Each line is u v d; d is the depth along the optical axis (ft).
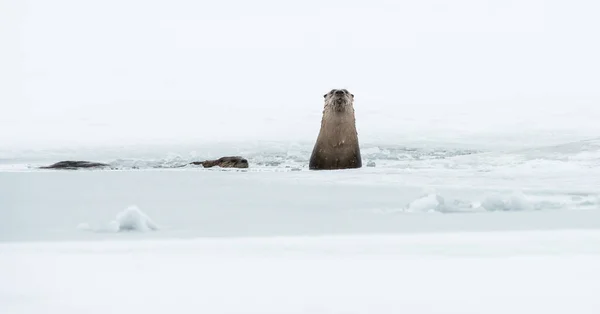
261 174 115.14
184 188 91.15
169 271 39.83
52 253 43.91
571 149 136.77
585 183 96.63
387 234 50.37
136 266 40.88
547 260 41.88
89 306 34.04
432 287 37.01
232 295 35.63
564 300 34.96
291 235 50.24
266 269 40.16
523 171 111.96
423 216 61.26
